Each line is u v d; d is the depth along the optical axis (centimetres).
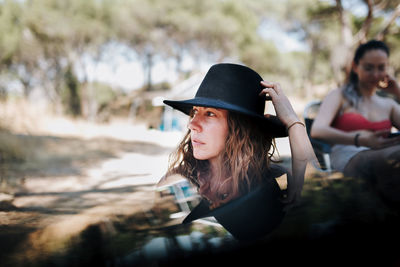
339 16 1047
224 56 2373
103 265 36
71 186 224
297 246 37
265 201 51
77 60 2317
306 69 2748
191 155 77
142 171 248
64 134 992
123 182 175
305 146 76
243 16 2230
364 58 173
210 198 62
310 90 2520
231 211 48
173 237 42
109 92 2925
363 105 174
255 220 45
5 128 880
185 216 51
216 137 70
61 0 1997
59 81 2447
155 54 2542
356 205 44
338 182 58
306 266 35
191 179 69
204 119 72
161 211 53
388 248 36
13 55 2027
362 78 174
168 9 2169
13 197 176
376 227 39
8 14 1950
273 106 82
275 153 77
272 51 2453
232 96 73
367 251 36
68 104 2541
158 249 39
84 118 2417
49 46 2108
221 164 70
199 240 40
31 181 289
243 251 37
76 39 2141
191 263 36
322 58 2305
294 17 1797
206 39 2280
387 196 47
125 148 674
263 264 34
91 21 2064
